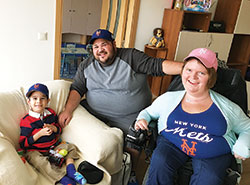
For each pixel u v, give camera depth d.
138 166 2.35
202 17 3.54
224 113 1.47
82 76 2.14
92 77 2.08
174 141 1.55
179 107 1.59
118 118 2.12
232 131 1.55
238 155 1.42
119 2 3.37
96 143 1.68
